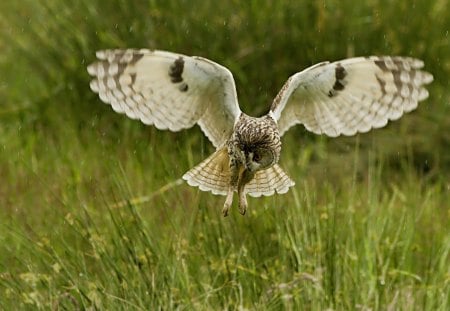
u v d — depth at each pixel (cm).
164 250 1189
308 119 1062
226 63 1559
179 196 1251
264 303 1107
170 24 1579
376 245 1205
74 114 1597
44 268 1187
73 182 1380
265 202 1266
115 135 1549
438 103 1544
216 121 1035
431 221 1334
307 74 1028
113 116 1567
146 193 1345
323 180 1430
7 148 1547
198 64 1009
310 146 1481
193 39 1571
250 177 1021
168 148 1481
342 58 1565
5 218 1319
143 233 1194
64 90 1614
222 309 1141
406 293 1142
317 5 1569
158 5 1582
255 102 1562
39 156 1539
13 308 1115
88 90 1603
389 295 1154
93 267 1204
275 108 1021
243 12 1571
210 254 1216
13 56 1680
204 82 1018
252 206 1278
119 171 1384
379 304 1152
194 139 1483
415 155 1513
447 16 1588
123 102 1015
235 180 1024
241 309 1080
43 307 1101
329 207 1250
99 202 1317
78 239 1223
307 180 1383
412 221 1258
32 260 1203
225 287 1164
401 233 1254
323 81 1041
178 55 1008
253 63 1565
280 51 1567
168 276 1155
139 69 1012
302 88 1045
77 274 1167
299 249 1182
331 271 1177
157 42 1580
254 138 995
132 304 1084
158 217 1285
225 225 1236
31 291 1146
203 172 1042
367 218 1248
